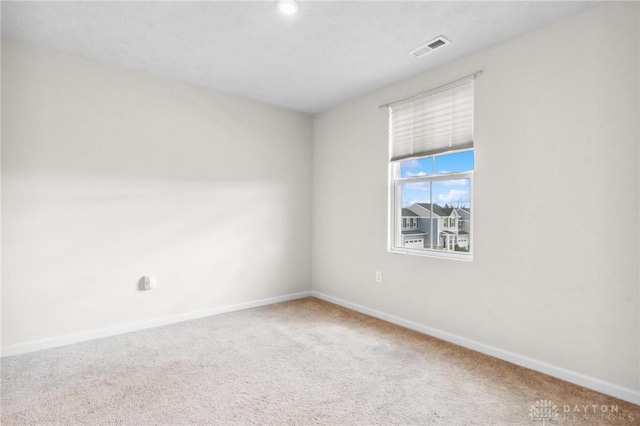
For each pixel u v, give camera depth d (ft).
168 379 7.50
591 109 7.21
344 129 13.52
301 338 10.01
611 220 6.95
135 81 10.60
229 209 12.65
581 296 7.34
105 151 10.09
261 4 7.26
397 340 9.88
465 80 9.46
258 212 13.44
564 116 7.59
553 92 7.76
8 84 8.67
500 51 8.72
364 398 6.79
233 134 12.74
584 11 7.29
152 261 10.93
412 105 11.00
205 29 8.25
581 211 7.34
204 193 12.03
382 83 11.54
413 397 6.83
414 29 8.16
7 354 8.61
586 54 7.27
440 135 10.17
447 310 9.91
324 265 14.51
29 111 8.95
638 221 6.62
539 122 7.98
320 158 14.73
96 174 9.94
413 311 10.87
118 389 7.06
